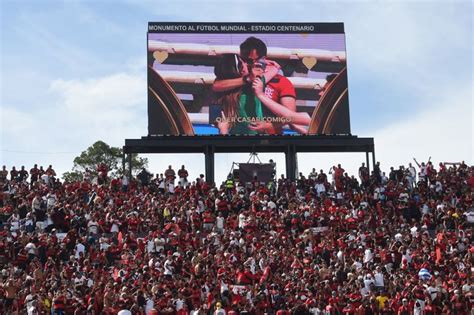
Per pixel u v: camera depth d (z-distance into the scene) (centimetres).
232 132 4672
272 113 4722
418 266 3544
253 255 3550
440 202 4412
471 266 3566
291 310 2956
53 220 3769
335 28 4903
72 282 3098
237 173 4644
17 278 3112
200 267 3275
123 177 4434
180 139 4634
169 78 4684
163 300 2842
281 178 4594
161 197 4266
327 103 4788
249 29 4819
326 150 4819
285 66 4803
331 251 3675
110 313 2758
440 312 3100
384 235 3841
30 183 4412
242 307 2958
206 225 3978
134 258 3397
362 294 3173
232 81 4731
